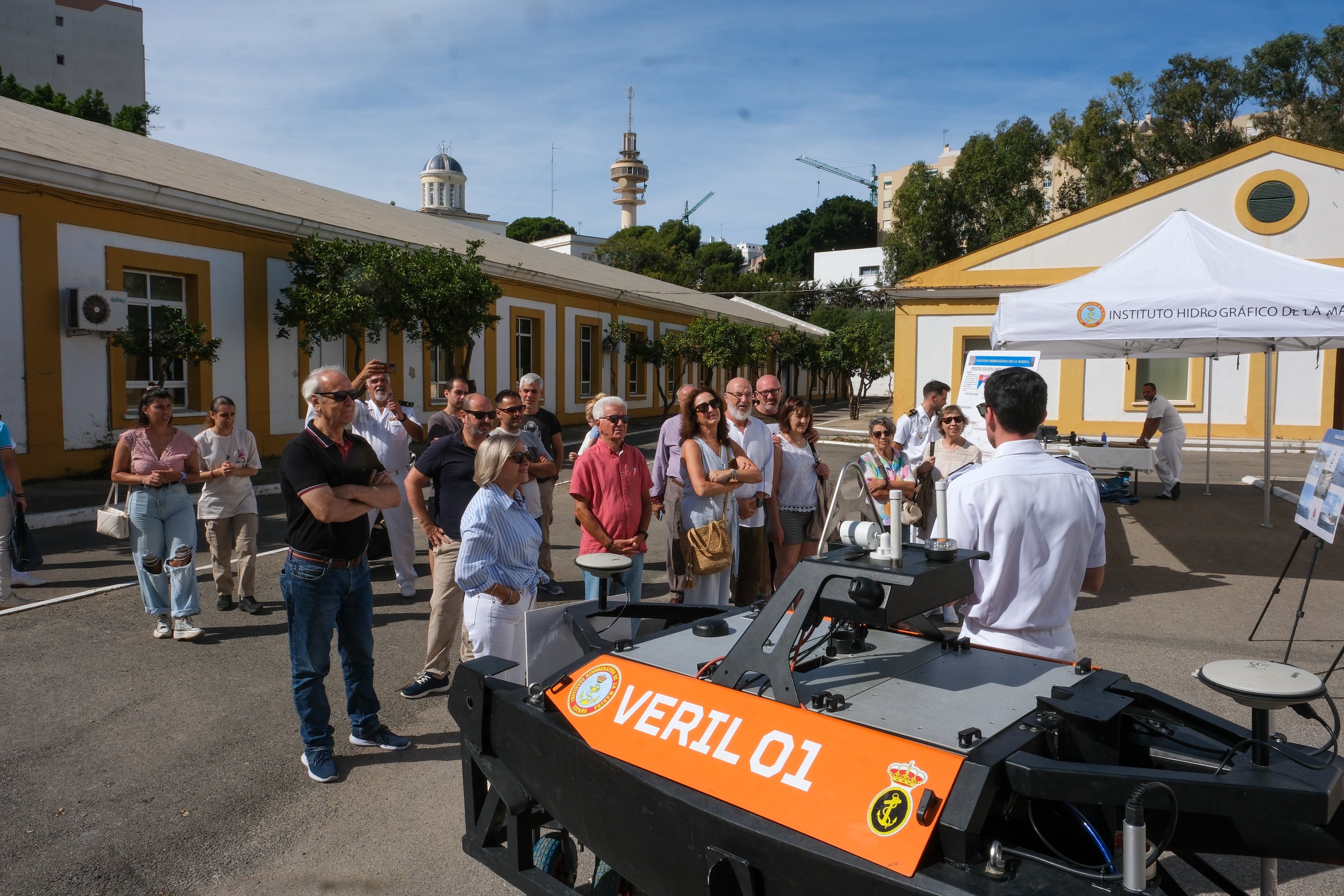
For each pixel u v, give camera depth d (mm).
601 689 2543
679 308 32594
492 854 2766
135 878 3133
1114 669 5414
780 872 1877
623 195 102312
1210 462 17000
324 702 3951
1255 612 6754
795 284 70125
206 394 14656
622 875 2322
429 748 4281
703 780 2111
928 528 6418
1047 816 2031
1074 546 2736
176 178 14789
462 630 6102
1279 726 4328
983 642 2814
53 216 12172
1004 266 20453
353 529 3938
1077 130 40000
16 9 46688
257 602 6473
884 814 1811
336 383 3859
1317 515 5355
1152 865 2061
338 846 3381
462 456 5078
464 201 72938
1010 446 2801
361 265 15648
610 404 5129
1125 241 19625
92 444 12766
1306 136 37969
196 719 4555
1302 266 7715
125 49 50656
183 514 5801
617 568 3086
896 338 21219
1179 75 41031
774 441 5832
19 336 11812
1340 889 3090
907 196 40594
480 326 17406
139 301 13789
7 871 3146
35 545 6746
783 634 2229
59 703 4711
